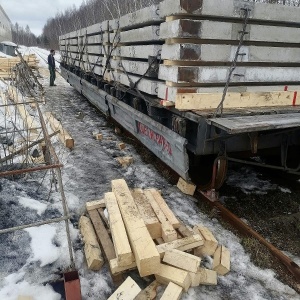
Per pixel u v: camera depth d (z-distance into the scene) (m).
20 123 6.57
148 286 2.48
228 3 3.19
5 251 2.80
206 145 3.38
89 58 7.73
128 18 4.59
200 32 3.18
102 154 5.53
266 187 4.42
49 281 2.54
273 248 2.97
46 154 4.59
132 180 4.52
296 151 4.34
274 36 3.52
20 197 3.60
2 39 46.19
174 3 3.12
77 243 3.00
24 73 11.10
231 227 3.42
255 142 3.38
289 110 3.47
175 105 3.36
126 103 5.31
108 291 2.52
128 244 2.53
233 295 2.53
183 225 3.02
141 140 4.71
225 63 3.44
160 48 3.83
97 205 3.35
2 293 2.40
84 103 10.15
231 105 3.51
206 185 3.89
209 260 2.86
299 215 3.65
